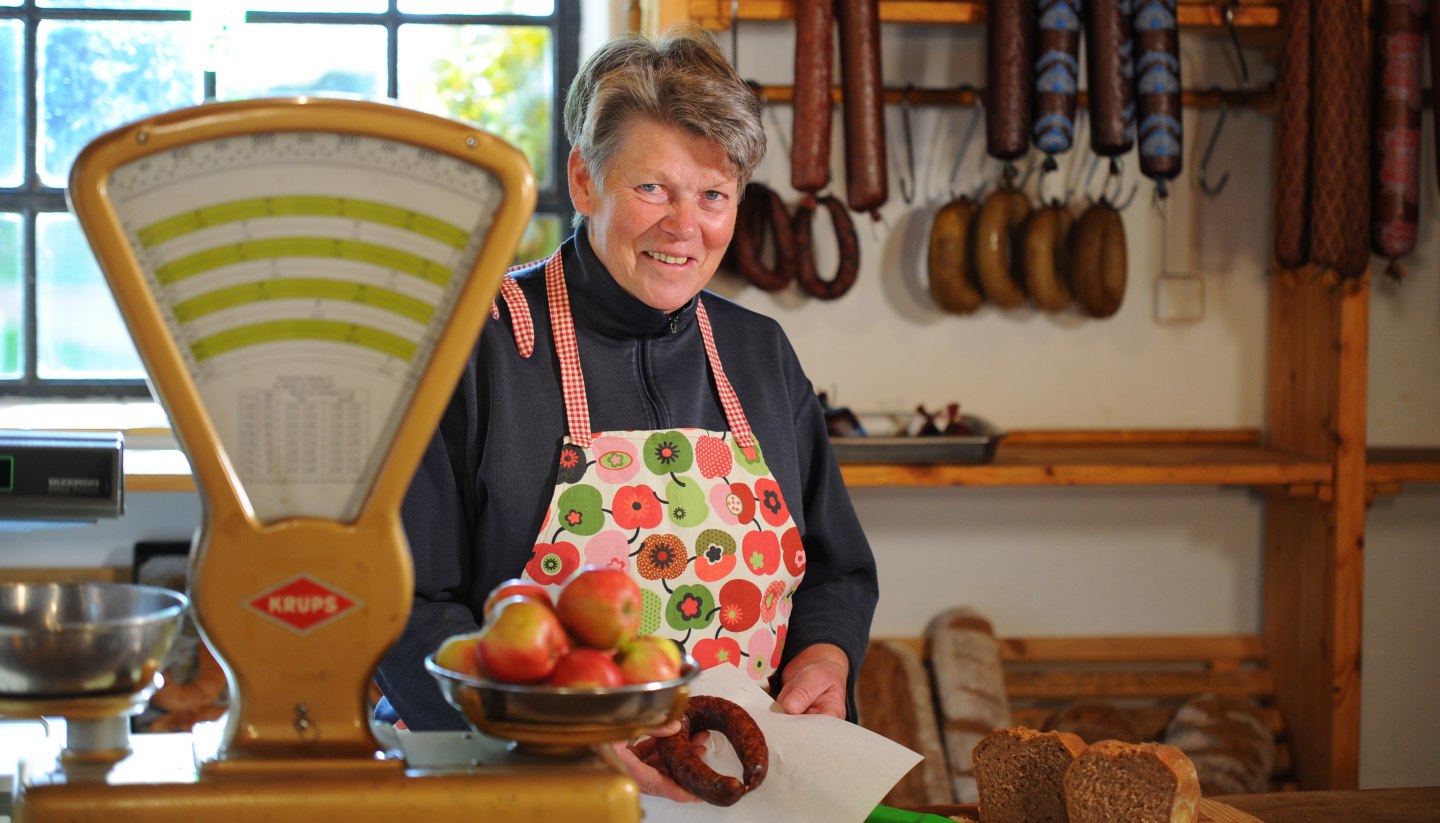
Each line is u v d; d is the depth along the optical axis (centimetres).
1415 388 285
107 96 273
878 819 122
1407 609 288
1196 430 279
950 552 279
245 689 75
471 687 75
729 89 136
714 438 148
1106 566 282
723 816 116
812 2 232
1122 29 236
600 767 76
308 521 75
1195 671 279
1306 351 266
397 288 74
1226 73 277
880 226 271
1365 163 241
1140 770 116
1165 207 277
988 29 239
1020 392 277
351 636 75
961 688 258
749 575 146
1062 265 262
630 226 138
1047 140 235
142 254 72
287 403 74
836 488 163
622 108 135
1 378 273
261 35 271
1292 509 273
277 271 73
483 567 141
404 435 74
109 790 71
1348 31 238
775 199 251
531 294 147
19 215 272
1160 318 278
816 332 272
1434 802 138
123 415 263
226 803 71
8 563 251
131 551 253
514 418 141
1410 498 286
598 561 140
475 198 73
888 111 269
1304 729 270
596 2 273
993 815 127
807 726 121
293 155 72
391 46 276
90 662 73
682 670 83
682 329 150
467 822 73
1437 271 283
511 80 281
